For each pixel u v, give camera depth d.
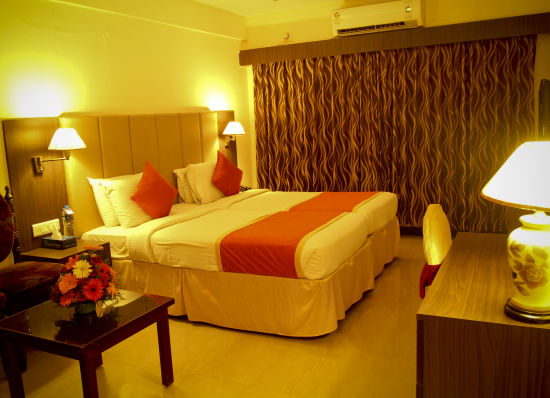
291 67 6.06
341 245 3.26
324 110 5.98
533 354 1.52
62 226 3.79
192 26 5.26
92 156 4.02
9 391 2.71
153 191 4.04
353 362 2.83
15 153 3.43
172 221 3.88
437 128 5.44
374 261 4.12
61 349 2.20
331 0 5.67
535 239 1.51
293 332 3.12
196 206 4.62
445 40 5.17
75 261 2.49
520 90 5.02
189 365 2.90
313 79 5.96
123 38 4.43
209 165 5.04
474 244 2.42
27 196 3.52
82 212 3.95
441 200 5.55
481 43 5.10
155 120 4.71
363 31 5.52
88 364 2.16
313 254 3.00
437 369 1.66
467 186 5.41
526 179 1.52
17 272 3.10
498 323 1.55
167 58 5.00
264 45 6.29
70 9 3.88
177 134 5.02
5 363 2.46
